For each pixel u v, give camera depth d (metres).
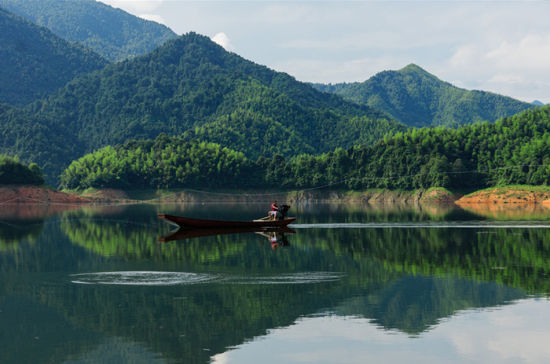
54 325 28.58
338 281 38.59
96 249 56.19
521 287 36.09
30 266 45.62
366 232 72.31
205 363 23.25
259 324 28.41
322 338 26.30
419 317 29.53
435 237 65.12
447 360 23.34
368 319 29.22
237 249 54.28
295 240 62.44
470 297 33.66
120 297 34.03
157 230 79.38
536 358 23.42
